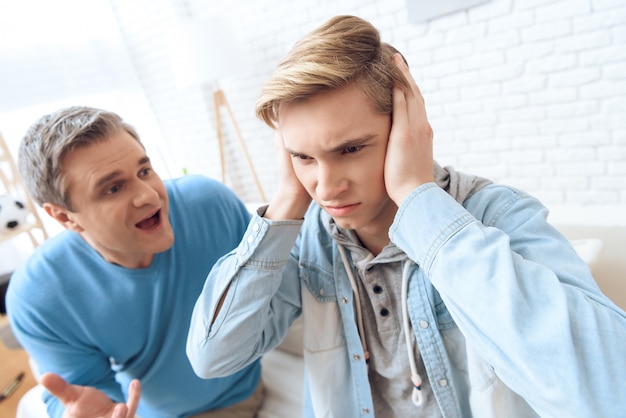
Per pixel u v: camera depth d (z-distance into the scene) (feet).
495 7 5.37
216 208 3.12
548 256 1.42
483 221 1.65
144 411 3.30
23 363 5.37
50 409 2.64
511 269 1.28
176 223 2.95
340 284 1.97
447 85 6.18
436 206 1.44
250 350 2.00
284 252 1.87
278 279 1.91
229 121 9.23
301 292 2.13
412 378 1.87
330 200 1.49
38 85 7.73
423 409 2.03
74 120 2.19
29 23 7.55
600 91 5.16
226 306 1.87
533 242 1.49
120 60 9.02
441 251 1.41
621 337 1.17
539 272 1.32
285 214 1.83
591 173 5.65
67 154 2.12
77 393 2.17
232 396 3.27
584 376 1.15
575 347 1.18
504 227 1.59
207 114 9.04
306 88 1.27
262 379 3.74
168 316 2.83
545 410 1.27
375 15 6.33
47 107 7.90
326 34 1.36
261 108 1.46
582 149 5.58
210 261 2.99
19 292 2.59
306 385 2.40
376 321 1.93
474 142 6.34
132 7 8.70
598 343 1.16
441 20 5.81
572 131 5.55
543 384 1.19
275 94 1.33
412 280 1.79
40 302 2.55
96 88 8.64
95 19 8.48
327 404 2.10
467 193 1.73
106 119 2.25
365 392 2.01
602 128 5.33
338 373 2.07
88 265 2.65
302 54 1.34
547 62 5.34
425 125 1.50
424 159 1.50
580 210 3.47
